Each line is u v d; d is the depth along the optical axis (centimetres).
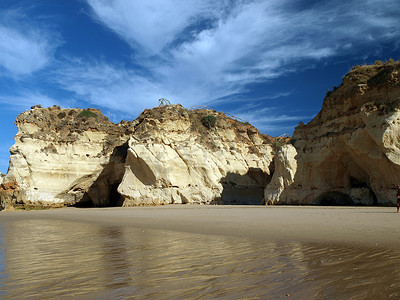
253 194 4969
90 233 1484
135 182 4431
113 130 5394
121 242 1133
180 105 5153
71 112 5472
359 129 3009
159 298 493
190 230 1434
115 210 3475
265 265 689
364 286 509
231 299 478
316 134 3709
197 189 4397
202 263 730
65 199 4800
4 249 1043
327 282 541
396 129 2764
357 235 1034
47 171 4672
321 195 3519
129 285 568
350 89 3291
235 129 5578
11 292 541
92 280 608
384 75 3064
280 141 5947
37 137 4738
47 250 993
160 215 2422
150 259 799
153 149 4416
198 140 4812
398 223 1292
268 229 1301
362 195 3228
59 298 503
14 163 4478
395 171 2741
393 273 575
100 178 5116
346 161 3397
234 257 786
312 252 810
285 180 3681
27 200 4425
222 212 2459
